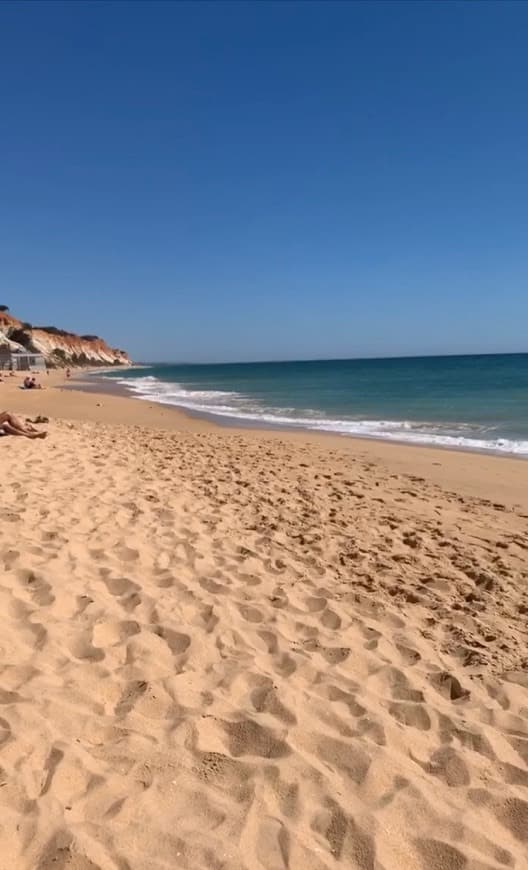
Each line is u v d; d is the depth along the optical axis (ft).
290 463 35.86
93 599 14.48
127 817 8.05
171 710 10.61
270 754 9.65
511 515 25.35
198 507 23.65
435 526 23.06
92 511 21.38
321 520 23.08
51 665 11.64
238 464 34.35
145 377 260.01
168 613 14.20
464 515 25.11
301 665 12.42
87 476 26.61
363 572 17.97
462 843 8.13
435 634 14.35
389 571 17.99
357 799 8.79
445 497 28.40
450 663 13.07
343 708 11.10
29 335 328.08
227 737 10.05
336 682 11.91
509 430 55.67
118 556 17.56
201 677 11.78
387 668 12.52
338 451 42.34
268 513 23.70
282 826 8.16
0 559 16.11
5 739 9.24
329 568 18.20
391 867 7.68
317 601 15.71
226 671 12.02
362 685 11.89
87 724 9.95
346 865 7.68
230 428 59.11
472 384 138.62
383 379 180.14
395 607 15.70
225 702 10.94
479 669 12.75
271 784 8.91
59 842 7.45
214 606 14.76
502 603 16.07
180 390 140.97
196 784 8.84
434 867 7.77
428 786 9.18
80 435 40.04
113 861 7.30
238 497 25.94
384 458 39.58
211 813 8.29
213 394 122.01
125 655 12.27
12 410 77.87
